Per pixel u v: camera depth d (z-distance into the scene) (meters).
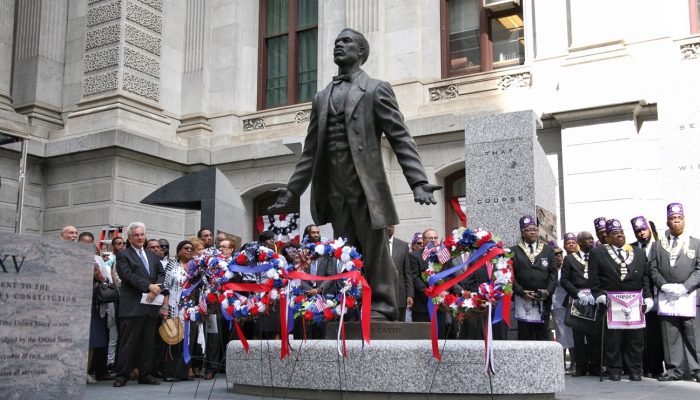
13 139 11.57
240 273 6.88
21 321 5.34
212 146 18.11
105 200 16.36
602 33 14.06
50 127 17.89
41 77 17.88
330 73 17.28
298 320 9.37
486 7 16.31
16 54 18.34
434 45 16.56
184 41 19.02
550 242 10.86
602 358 8.83
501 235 10.39
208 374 9.24
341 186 6.63
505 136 10.62
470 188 10.73
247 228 17.78
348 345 5.99
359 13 16.88
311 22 18.69
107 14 17.70
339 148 6.62
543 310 9.17
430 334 6.34
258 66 19.08
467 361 5.68
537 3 15.24
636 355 8.55
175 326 8.49
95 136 16.45
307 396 6.18
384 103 6.58
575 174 13.64
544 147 14.40
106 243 12.60
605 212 13.25
